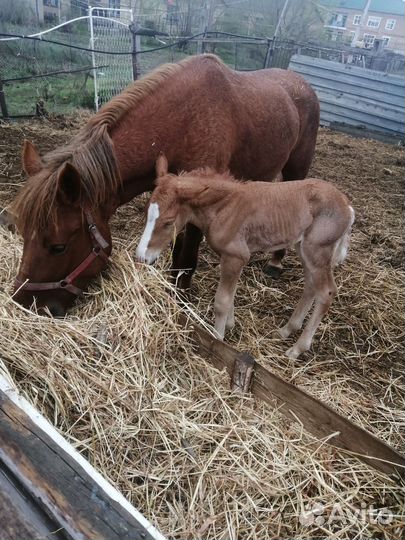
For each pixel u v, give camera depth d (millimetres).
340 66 10078
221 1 17344
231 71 2752
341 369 2619
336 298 3219
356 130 9492
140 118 2203
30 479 954
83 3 15891
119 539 859
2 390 1324
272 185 2377
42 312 2256
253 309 3018
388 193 5688
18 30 11594
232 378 2164
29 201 1938
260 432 1964
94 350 2070
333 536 1623
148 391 2004
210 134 2430
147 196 4316
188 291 2990
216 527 1637
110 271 2494
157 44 14367
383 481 1835
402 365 2723
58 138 5902
